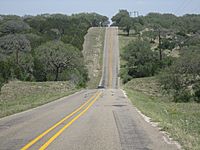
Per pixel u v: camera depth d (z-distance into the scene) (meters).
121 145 11.13
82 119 19.05
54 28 152.12
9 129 15.00
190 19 153.75
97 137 12.73
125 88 69.88
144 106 30.98
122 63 118.31
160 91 64.00
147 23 176.50
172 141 11.91
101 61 122.56
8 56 95.00
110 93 51.44
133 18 182.25
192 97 56.66
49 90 56.94
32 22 162.75
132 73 98.56
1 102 38.41
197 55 63.53
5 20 156.12
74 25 167.12
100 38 158.88
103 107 28.11
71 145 11.12
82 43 145.00
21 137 12.75
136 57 99.62
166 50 118.62
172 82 61.56
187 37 126.75
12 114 22.44
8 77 69.69
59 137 12.70
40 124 16.80
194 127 18.95
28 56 86.31
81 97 42.97
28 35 125.31
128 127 15.60
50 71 87.25
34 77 85.06
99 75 106.69
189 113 31.34
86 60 123.69
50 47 87.25
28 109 26.55
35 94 50.44
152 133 13.77
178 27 145.38
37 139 12.27
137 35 161.50
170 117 25.78
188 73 61.09
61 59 86.31
